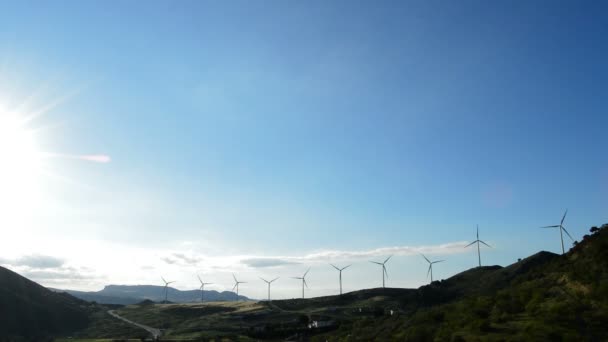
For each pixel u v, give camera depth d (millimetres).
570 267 127000
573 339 85000
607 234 131250
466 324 113000
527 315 106750
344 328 191000
